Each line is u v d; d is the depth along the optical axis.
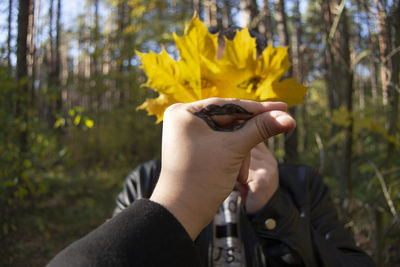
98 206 3.24
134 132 4.43
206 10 5.29
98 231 0.23
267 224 0.59
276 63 0.38
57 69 5.43
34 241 2.32
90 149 4.18
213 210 0.24
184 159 0.24
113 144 4.25
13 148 2.03
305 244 0.60
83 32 8.18
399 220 0.88
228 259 0.63
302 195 0.74
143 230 0.22
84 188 3.62
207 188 0.23
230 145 0.24
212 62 0.38
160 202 0.23
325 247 0.65
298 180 0.77
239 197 0.68
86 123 2.41
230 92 0.38
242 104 0.25
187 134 0.24
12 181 2.00
